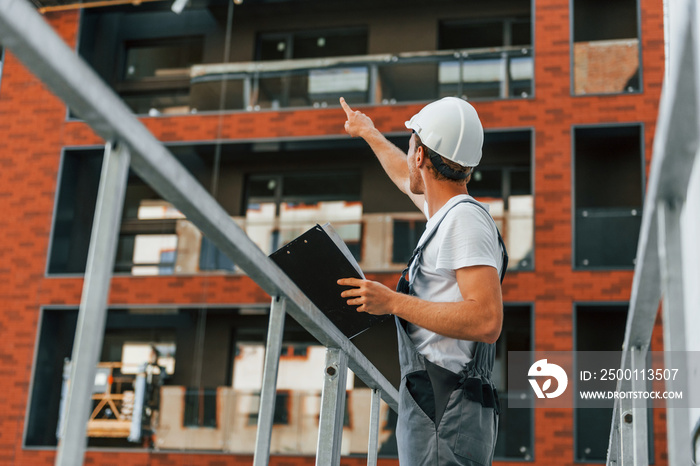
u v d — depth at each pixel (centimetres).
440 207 154
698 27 61
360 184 1256
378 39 1258
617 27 1161
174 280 1184
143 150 77
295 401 1070
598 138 1127
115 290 1190
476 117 155
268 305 1154
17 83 1303
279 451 1056
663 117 73
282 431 1063
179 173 84
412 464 142
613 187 1121
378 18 1267
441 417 141
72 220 1271
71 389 69
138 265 1272
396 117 1152
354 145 1199
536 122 1100
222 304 1164
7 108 1297
